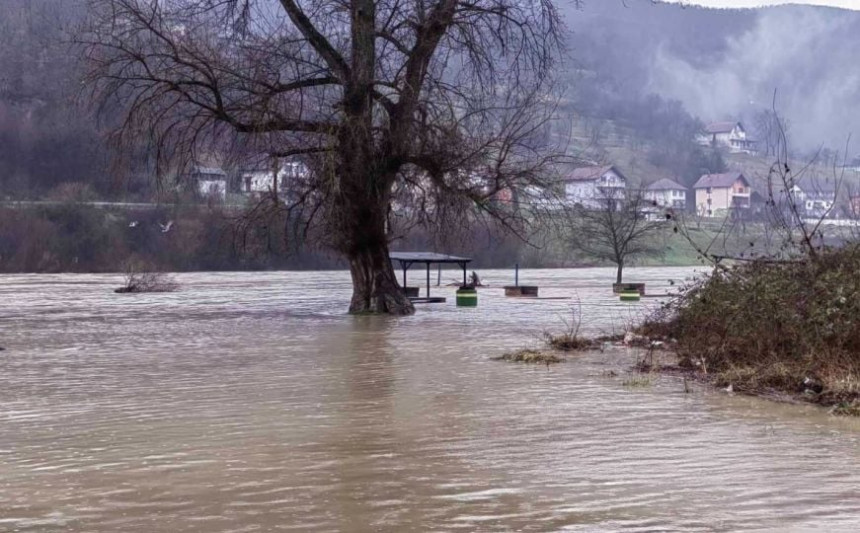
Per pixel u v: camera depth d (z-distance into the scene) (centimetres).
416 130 3384
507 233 3628
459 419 1325
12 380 1830
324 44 3447
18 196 11206
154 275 6475
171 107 3359
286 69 3403
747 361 1725
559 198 3594
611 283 7319
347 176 3412
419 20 3397
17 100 12131
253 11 3506
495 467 1019
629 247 7875
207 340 2694
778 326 1703
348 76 3406
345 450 1117
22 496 909
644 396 1520
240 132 3434
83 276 9269
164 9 3425
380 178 3481
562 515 828
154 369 1995
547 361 2008
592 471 997
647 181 17225
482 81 3512
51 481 971
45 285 7169
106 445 1166
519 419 1319
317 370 1939
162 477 986
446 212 3538
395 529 791
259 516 834
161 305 4569
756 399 1477
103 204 10869
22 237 10519
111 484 956
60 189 11175
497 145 3412
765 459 1046
